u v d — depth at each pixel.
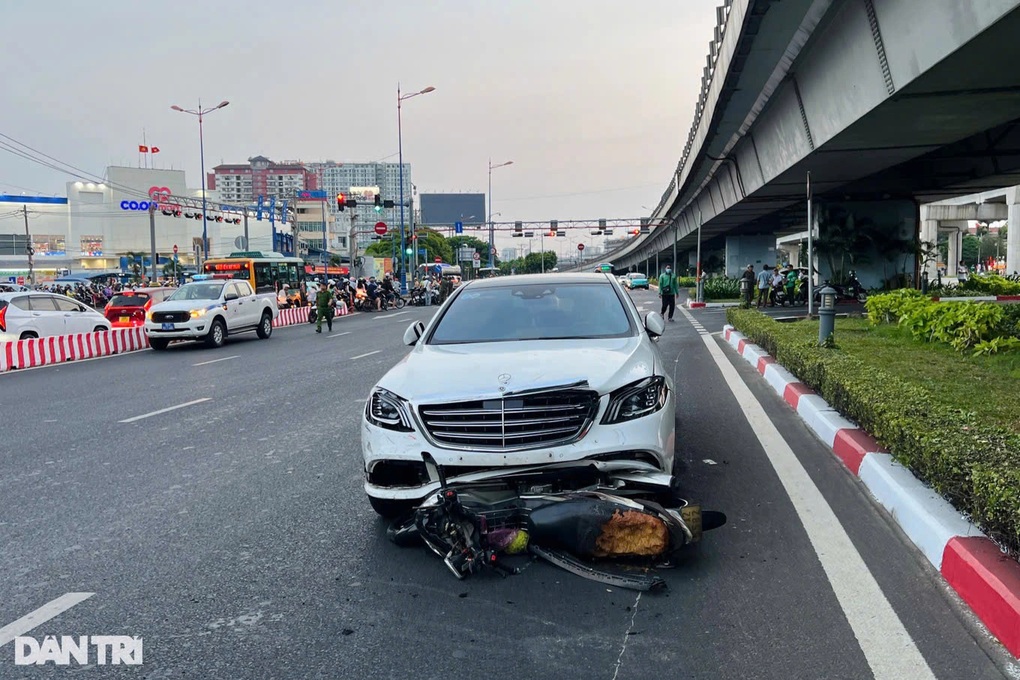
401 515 5.22
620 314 6.06
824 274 30.55
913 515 4.64
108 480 6.69
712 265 83.00
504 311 6.20
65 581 4.41
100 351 19.22
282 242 74.69
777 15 14.11
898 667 3.23
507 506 4.39
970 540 4.04
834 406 7.70
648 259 98.19
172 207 62.22
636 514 4.23
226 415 9.74
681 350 15.45
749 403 9.21
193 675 3.34
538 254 135.12
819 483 5.83
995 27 9.35
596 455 4.45
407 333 6.28
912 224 29.86
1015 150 24.33
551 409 4.47
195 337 19.97
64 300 19.27
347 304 38.81
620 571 4.26
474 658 3.40
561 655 3.41
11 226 96.88
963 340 11.69
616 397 4.56
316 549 4.81
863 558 4.38
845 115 15.34
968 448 4.63
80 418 9.91
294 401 10.66
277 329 27.78
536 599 3.97
